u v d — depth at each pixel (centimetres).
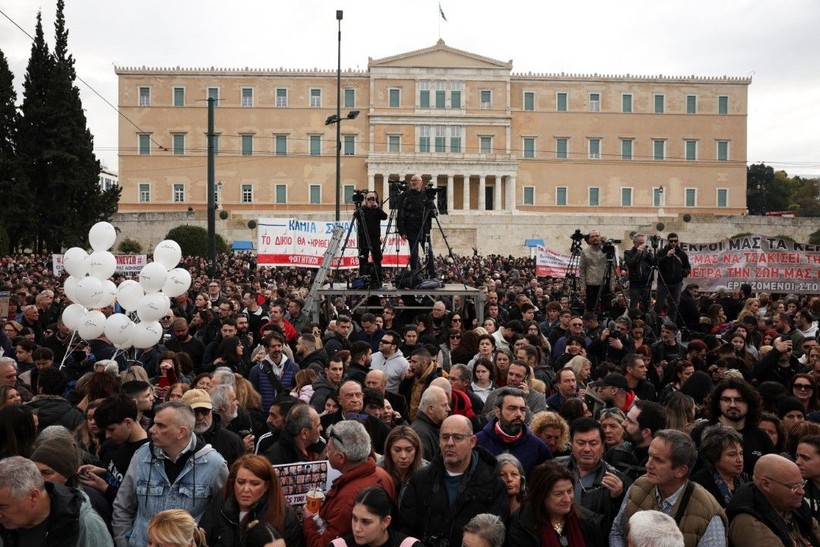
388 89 9619
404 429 761
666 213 9925
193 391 819
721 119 9962
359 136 9675
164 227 8650
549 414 869
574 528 677
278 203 9688
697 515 651
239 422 945
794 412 966
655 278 2020
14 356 1364
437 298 1973
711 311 1862
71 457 657
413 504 700
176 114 9581
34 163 6406
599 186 9888
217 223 8525
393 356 1223
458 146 9700
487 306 1838
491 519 610
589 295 2061
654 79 9875
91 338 1373
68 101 6531
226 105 9631
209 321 1636
